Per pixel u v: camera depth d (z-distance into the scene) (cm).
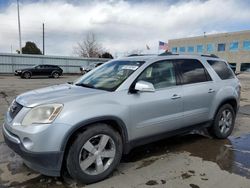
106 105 350
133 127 380
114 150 361
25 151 314
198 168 397
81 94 356
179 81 449
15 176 362
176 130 445
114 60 485
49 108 320
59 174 329
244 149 484
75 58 3609
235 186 344
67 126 317
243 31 5247
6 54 3069
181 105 440
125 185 342
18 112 337
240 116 784
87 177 338
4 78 2473
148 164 409
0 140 507
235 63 5438
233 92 536
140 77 397
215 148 487
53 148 314
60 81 2191
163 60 439
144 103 387
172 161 422
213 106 502
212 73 513
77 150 328
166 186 341
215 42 5812
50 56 3412
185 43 6550
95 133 340
